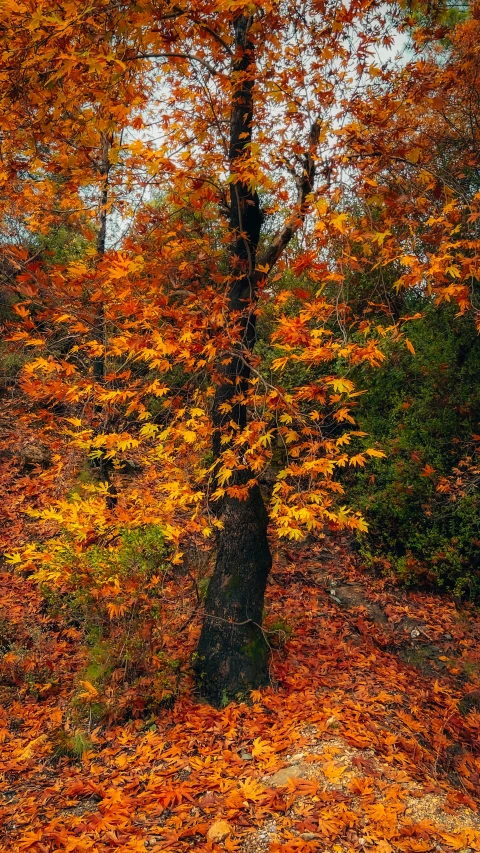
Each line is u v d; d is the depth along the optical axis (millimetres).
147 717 4605
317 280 3467
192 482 4832
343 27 4227
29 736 4461
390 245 3846
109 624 5125
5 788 3898
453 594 8023
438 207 4387
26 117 3543
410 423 8852
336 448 3484
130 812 3459
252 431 3615
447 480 8023
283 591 7270
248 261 4961
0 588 6352
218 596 5094
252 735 4246
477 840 3123
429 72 4477
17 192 5109
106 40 3066
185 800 3527
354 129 3973
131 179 4594
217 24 4066
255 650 4992
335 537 8938
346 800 3320
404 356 9016
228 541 5156
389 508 8359
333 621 6812
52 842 3258
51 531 7188
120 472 7703
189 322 3801
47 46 3014
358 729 4227
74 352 4246
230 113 4855
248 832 3135
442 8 4250
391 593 7875
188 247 4695
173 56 4086
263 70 4352
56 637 5664
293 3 4371
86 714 4625
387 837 3041
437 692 5672
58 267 3727
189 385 4715
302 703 4660
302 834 3049
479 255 3480
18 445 8758
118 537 5035
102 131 3424
